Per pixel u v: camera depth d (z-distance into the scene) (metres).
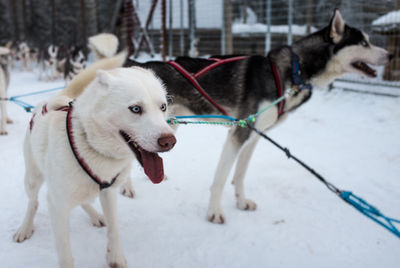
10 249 2.10
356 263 2.14
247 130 2.50
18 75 13.87
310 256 2.20
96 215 2.44
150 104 1.42
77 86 2.01
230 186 3.20
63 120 1.63
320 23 11.59
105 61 1.92
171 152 4.15
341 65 2.83
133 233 2.38
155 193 3.03
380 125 5.02
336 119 5.47
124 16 14.02
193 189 3.14
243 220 2.61
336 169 3.62
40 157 1.75
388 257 2.20
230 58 2.73
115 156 1.58
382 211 2.76
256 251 2.23
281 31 10.16
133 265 2.04
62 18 23.08
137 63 2.80
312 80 2.79
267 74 2.57
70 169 1.58
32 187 2.10
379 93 6.24
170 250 2.21
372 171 3.56
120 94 1.40
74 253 2.10
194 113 2.79
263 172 3.54
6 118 5.08
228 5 9.16
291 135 4.86
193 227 2.49
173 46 12.96
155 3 12.05
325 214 2.72
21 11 26.14
